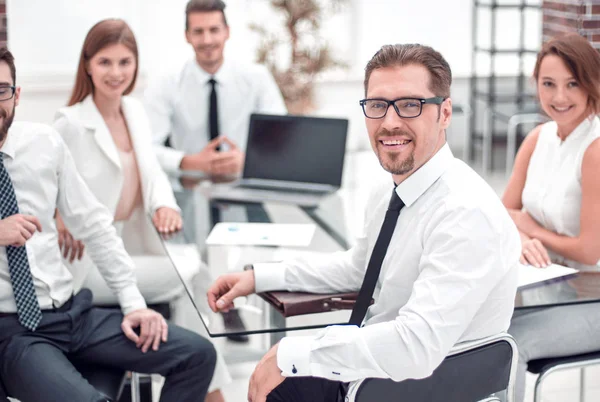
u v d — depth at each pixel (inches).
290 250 100.0
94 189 117.0
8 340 85.5
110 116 120.4
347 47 290.5
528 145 108.1
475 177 71.2
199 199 127.0
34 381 82.4
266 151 137.9
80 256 111.3
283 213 118.5
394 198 74.8
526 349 90.0
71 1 249.9
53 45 250.2
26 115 247.6
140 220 121.3
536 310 94.9
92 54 113.7
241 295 83.9
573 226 98.8
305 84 254.4
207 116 157.6
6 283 86.4
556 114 97.7
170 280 113.0
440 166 72.1
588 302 80.2
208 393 106.6
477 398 71.1
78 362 92.0
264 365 69.5
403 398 69.2
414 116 70.3
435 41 293.3
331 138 135.1
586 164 95.3
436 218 69.3
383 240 75.3
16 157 88.3
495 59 291.7
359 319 76.9
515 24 291.0
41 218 89.7
